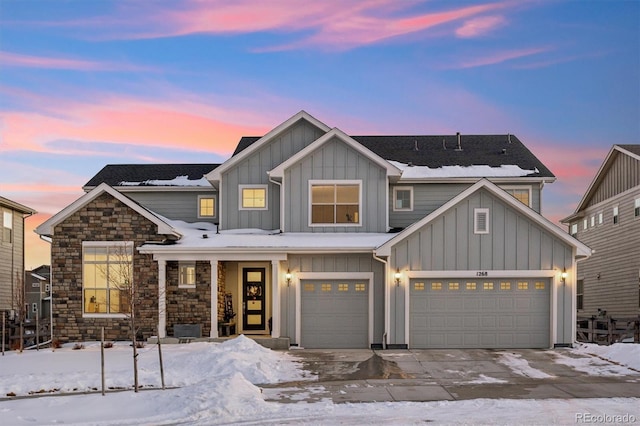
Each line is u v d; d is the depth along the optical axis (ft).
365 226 63.82
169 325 60.85
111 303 61.11
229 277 66.54
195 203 73.15
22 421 31.12
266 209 66.85
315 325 60.59
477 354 53.52
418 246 58.34
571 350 55.77
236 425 30.48
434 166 71.87
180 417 31.76
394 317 57.93
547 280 58.65
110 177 75.92
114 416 32.22
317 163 64.39
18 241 94.89
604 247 94.68
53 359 49.62
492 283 58.65
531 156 74.49
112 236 61.31
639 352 49.34
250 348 51.03
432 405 35.12
